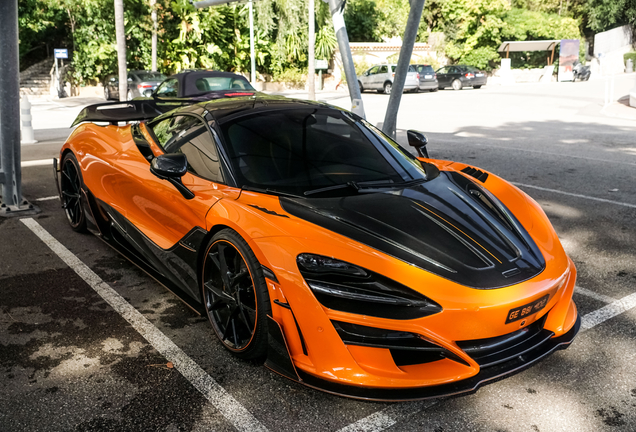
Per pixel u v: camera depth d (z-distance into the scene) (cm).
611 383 242
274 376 247
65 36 2584
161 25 2541
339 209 250
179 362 258
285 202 256
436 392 211
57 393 232
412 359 222
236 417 218
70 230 450
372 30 3512
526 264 238
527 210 291
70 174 436
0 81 466
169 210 301
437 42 3734
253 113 323
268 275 227
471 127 1155
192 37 2664
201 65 2714
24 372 248
